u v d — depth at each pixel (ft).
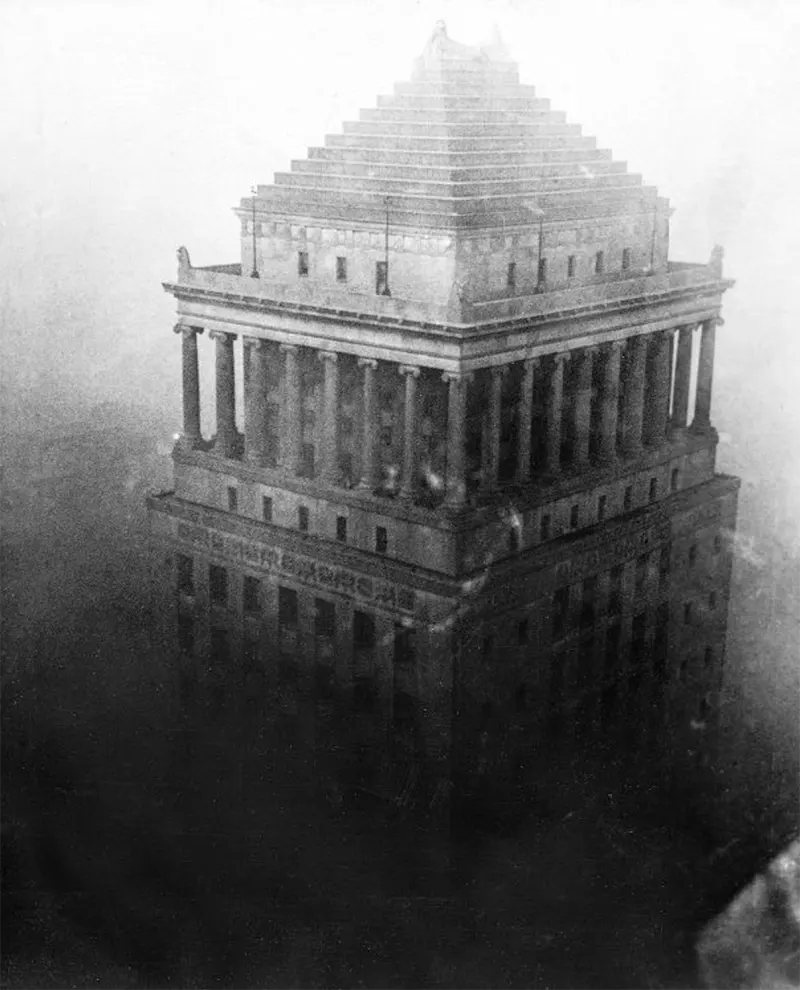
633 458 265.13
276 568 261.44
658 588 276.62
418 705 242.17
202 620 279.08
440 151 235.20
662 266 269.44
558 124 256.73
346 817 252.83
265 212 252.62
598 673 267.18
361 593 246.47
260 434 263.90
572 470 251.80
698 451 277.64
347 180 243.60
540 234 238.27
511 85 254.06
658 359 267.80
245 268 260.62
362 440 252.01
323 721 262.06
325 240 244.42
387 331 230.27
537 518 244.63
